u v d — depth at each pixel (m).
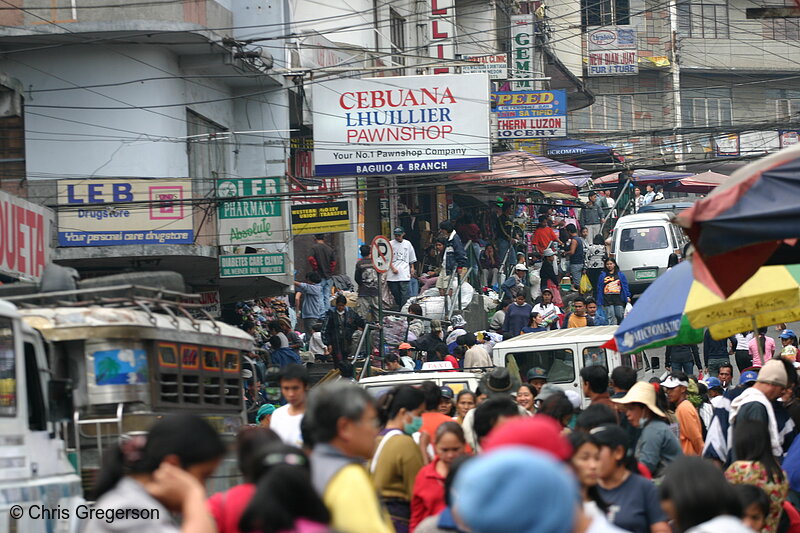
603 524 9.15
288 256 49.06
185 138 45.03
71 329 19.61
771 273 20.06
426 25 73.88
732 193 13.80
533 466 6.18
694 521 10.70
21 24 43.38
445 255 58.47
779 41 134.50
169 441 9.65
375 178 67.44
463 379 27.36
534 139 71.62
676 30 128.38
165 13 44.53
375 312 52.38
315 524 8.86
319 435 10.86
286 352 41.12
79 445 19.12
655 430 18.50
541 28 88.69
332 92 55.72
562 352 33.59
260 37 49.31
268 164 50.31
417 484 15.37
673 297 20.33
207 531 9.42
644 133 80.81
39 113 44.00
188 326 21.80
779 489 15.80
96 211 41.12
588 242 82.94
